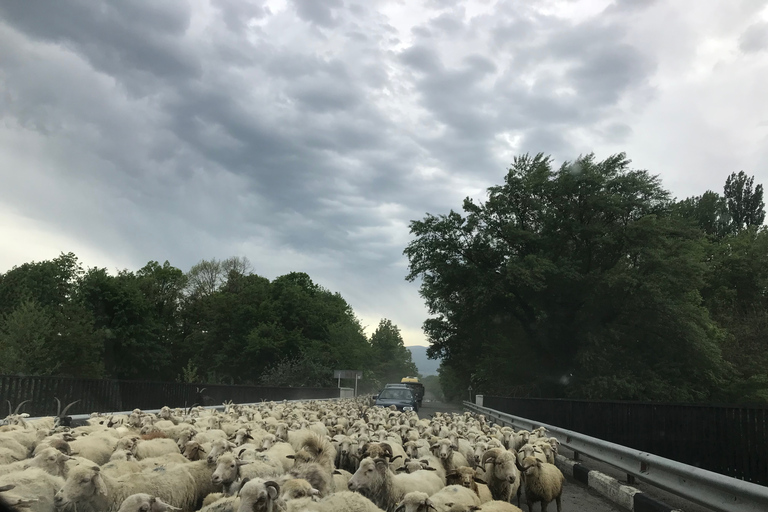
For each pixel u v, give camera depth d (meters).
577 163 48.53
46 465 8.20
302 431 13.87
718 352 43.62
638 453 10.52
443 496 7.88
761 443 10.27
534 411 25.83
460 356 61.00
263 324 80.38
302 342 80.88
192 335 84.94
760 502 6.42
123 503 6.85
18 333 43.03
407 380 61.53
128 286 67.81
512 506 7.52
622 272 43.66
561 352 49.47
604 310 46.81
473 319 50.94
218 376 79.69
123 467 8.79
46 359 43.50
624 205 47.06
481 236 49.28
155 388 24.14
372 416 20.03
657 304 43.22
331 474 9.14
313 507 6.89
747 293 62.31
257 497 6.73
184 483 8.55
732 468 10.88
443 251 49.34
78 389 18.92
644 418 13.97
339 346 83.88
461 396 96.38
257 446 10.94
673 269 43.50
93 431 12.71
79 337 50.97
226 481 8.61
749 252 62.44
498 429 18.50
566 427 20.34
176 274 87.31
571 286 46.12
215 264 95.94
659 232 44.75
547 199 49.59
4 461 9.59
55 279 65.81
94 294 65.50
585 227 46.41
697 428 11.88
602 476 12.77
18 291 60.16
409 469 10.27
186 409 22.12
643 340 46.28
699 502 7.89
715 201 81.44
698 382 45.75
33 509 7.05
